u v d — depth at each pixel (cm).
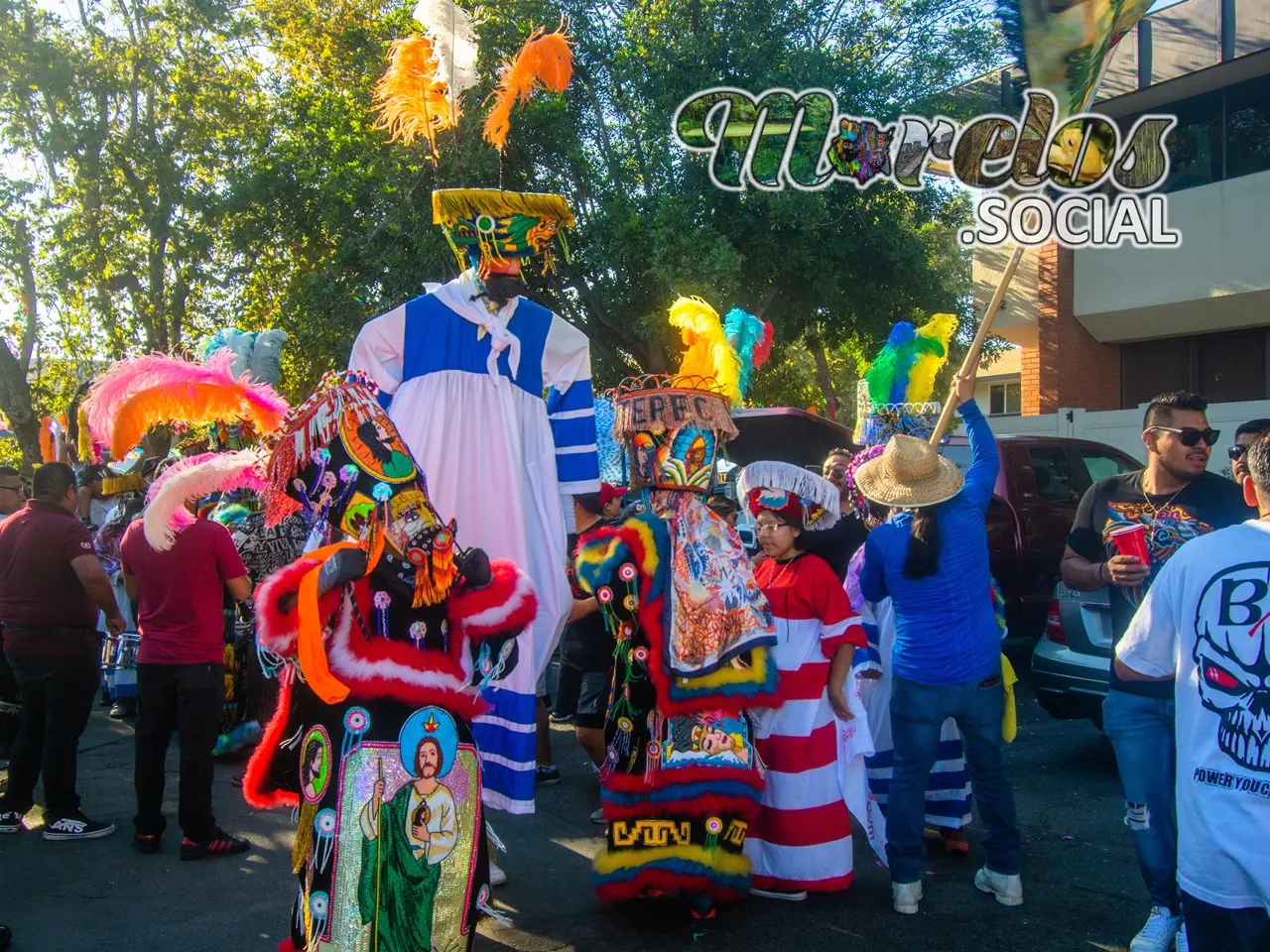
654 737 399
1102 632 593
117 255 1953
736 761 400
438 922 300
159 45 1916
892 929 401
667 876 395
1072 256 1614
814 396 2347
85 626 509
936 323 595
